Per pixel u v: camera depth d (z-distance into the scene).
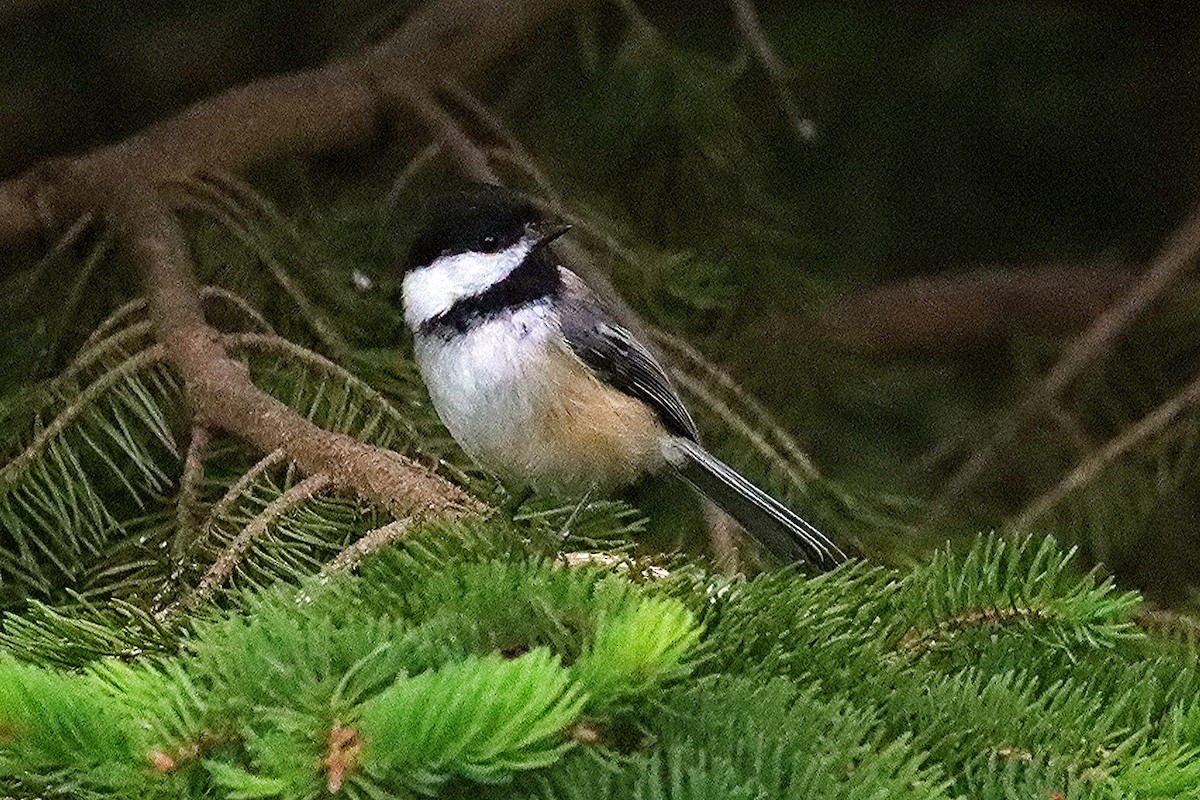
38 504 8.59
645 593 6.10
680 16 12.76
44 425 8.79
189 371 8.71
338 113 11.11
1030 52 12.62
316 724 4.80
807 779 5.14
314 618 5.55
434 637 5.55
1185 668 6.33
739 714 5.45
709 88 11.30
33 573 8.35
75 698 5.06
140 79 12.52
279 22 12.64
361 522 7.85
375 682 5.13
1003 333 12.41
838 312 11.24
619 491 9.73
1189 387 10.25
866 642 6.30
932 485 11.27
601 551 7.66
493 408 8.89
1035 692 6.30
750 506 9.05
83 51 12.41
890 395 11.58
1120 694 6.09
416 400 9.23
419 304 8.96
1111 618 6.51
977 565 6.68
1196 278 11.94
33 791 5.18
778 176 12.57
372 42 12.68
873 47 12.65
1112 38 12.65
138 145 10.59
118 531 8.68
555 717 4.75
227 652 5.28
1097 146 12.76
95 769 4.98
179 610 6.66
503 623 5.70
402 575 6.21
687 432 9.34
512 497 8.99
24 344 9.71
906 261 12.81
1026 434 11.16
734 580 6.43
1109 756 5.54
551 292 9.05
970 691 5.89
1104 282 12.45
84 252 10.23
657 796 4.98
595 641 5.33
